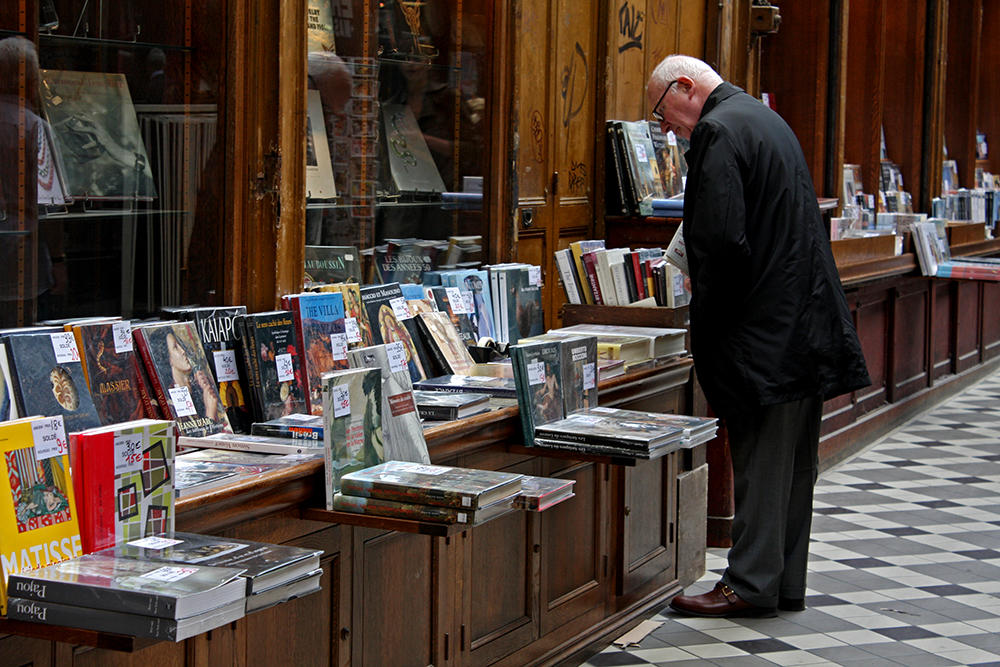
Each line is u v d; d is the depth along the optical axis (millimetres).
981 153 21312
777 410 7328
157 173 5508
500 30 8047
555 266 9117
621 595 7434
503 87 8117
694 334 7301
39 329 4379
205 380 5133
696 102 7438
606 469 7160
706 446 9211
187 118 5625
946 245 15492
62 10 5105
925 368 15852
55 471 3568
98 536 3691
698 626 7605
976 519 10406
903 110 17016
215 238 5734
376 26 6926
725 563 9086
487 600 6070
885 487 11609
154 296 5520
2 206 4844
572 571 6895
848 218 13367
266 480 4395
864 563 9055
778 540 7617
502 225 8234
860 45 15211
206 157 5691
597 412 6574
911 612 7902
